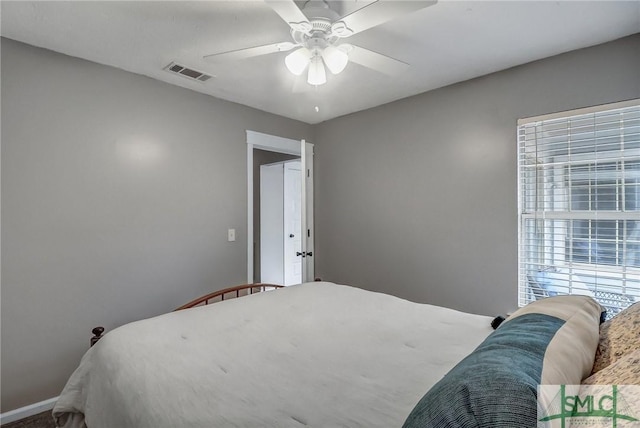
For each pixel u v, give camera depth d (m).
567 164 2.29
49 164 2.16
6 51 2.01
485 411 0.62
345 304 1.97
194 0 1.66
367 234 3.46
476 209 2.68
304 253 3.33
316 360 1.25
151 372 1.15
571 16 1.82
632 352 0.77
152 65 2.41
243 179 3.26
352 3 1.65
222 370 1.17
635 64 2.02
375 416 0.90
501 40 2.08
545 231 2.40
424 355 1.27
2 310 2.00
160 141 2.68
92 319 2.34
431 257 2.96
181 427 0.90
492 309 2.60
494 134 2.57
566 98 2.25
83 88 2.30
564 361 0.76
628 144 2.07
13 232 2.03
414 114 3.05
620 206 2.10
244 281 3.25
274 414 0.93
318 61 1.77
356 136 3.53
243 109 3.27
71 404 1.42
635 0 1.67
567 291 2.30
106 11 1.75
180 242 2.80
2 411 2.00
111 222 2.42
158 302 2.67
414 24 1.89
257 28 1.92
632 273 2.06
